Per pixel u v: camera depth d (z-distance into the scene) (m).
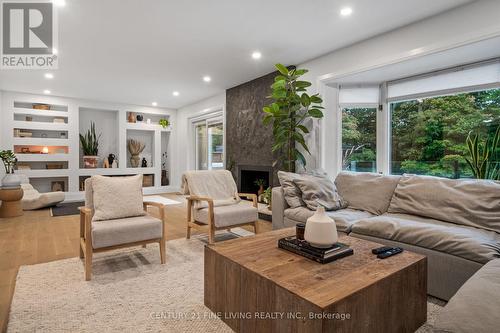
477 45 2.63
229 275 1.63
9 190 4.50
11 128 5.90
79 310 1.81
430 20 2.87
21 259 2.73
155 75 4.89
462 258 1.84
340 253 1.63
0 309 1.84
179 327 1.64
